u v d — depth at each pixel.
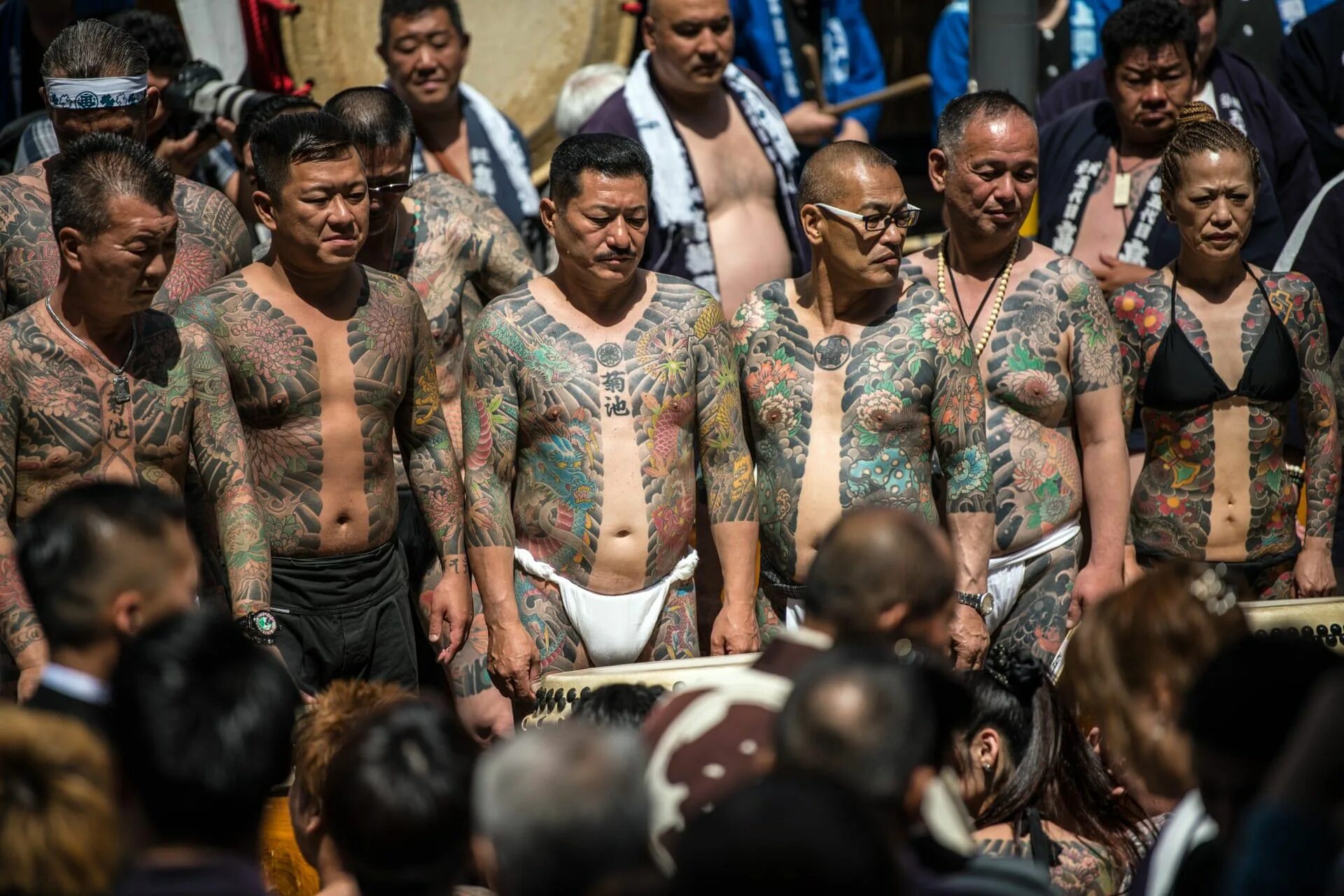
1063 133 16.31
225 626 6.41
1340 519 14.09
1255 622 10.76
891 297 12.16
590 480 11.90
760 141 16.73
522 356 11.90
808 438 12.05
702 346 12.09
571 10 19.91
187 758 5.98
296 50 19.16
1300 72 18.09
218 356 11.25
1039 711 9.02
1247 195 12.75
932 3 24.38
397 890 6.49
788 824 5.12
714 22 15.95
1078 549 12.88
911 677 6.17
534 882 5.49
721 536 12.16
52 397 10.57
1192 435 13.20
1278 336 13.09
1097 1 19.86
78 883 5.69
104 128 11.90
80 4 18.61
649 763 7.16
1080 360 12.59
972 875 6.45
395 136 13.14
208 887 5.91
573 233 11.55
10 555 10.17
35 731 5.89
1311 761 5.47
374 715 6.86
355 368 11.85
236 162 15.84
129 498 7.73
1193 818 6.85
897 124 24.33
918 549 7.42
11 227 11.98
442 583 12.20
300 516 11.91
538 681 12.02
